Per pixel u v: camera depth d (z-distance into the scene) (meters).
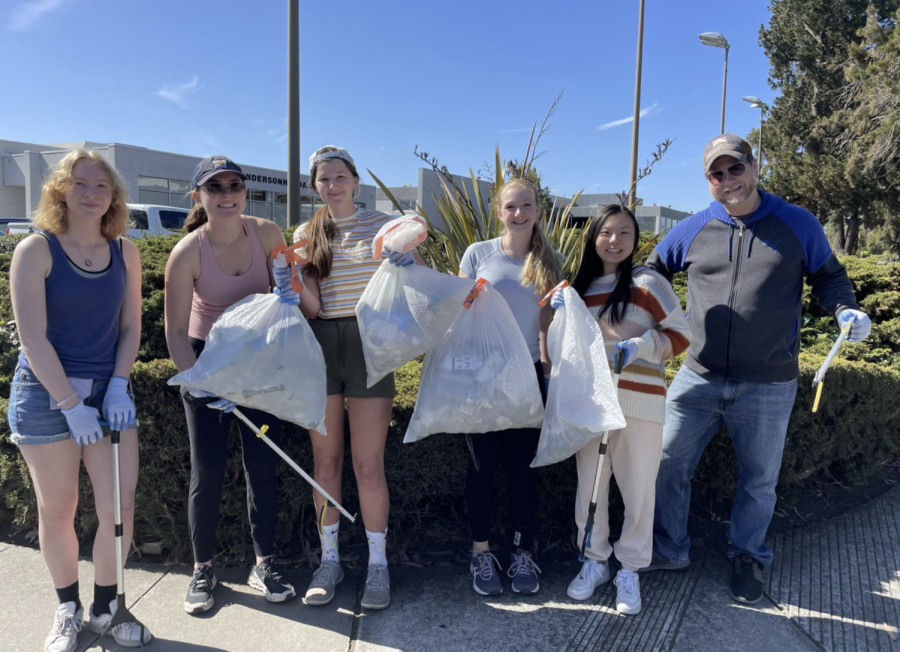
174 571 2.98
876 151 22.36
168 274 2.51
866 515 3.72
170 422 2.96
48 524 2.35
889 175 22.83
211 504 2.66
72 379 2.27
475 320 2.63
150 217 12.08
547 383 2.80
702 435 2.98
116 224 2.33
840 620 2.68
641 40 13.34
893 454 4.44
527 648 2.45
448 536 3.24
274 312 2.41
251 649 2.41
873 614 2.73
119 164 21.05
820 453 3.77
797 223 2.68
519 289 2.77
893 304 5.90
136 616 2.60
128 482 2.42
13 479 3.20
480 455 2.79
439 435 3.09
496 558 2.96
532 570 2.83
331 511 2.77
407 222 2.49
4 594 2.75
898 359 5.28
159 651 2.38
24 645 2.41
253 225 2.65
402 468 3.11
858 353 5.38
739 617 2.68
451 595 2.80
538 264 2.73
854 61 25.39
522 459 2.82
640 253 5.20
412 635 2.52
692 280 2.94
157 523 3.08
